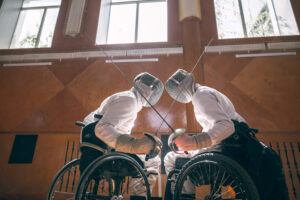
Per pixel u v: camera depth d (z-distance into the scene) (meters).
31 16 5.41
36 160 3.37
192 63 3.81
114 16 5.32
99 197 1.49
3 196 3.18
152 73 3.88
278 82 3.55
